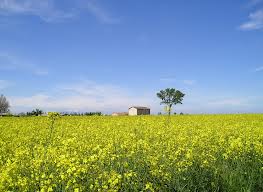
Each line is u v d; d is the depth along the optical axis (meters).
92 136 16.27
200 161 10.48
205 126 23.67
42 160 8.77
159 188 8.30
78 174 7.56
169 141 13.43
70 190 7.24
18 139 16.56
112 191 7.25
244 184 9.15
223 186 9.14
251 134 17.48
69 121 29.98
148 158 9.87
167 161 9.81
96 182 7.30
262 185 9.27
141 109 71.94
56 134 18.12
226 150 11.91
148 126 22.09
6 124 26.45
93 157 8.30
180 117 39.12
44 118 34.47
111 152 10.59
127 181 8.16
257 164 10.70
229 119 36.00
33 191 7.59
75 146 11.88
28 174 8.48
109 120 31.52
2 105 69.12
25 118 34.84
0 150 13.03
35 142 16.27
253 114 48.41
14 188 7.67
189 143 13.43
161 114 50.44
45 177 7.88
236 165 10.79
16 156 10.16
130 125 23.50
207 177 9.65
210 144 13.95
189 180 9.03
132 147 11.53
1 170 8.53
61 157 8.16
